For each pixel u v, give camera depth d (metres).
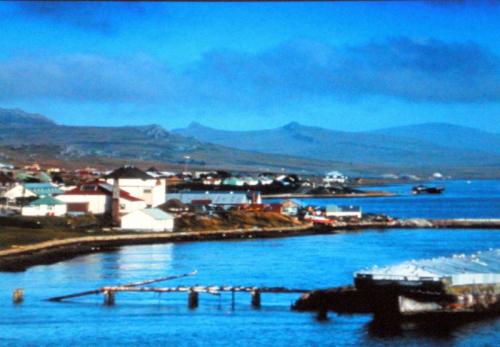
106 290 128.38
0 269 166.88
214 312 121.06
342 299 118.75
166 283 149.00
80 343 102.12
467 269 119.38
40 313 119.94
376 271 115.69
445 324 111.12
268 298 133.88
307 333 106.94
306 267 173.88
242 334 106.44
